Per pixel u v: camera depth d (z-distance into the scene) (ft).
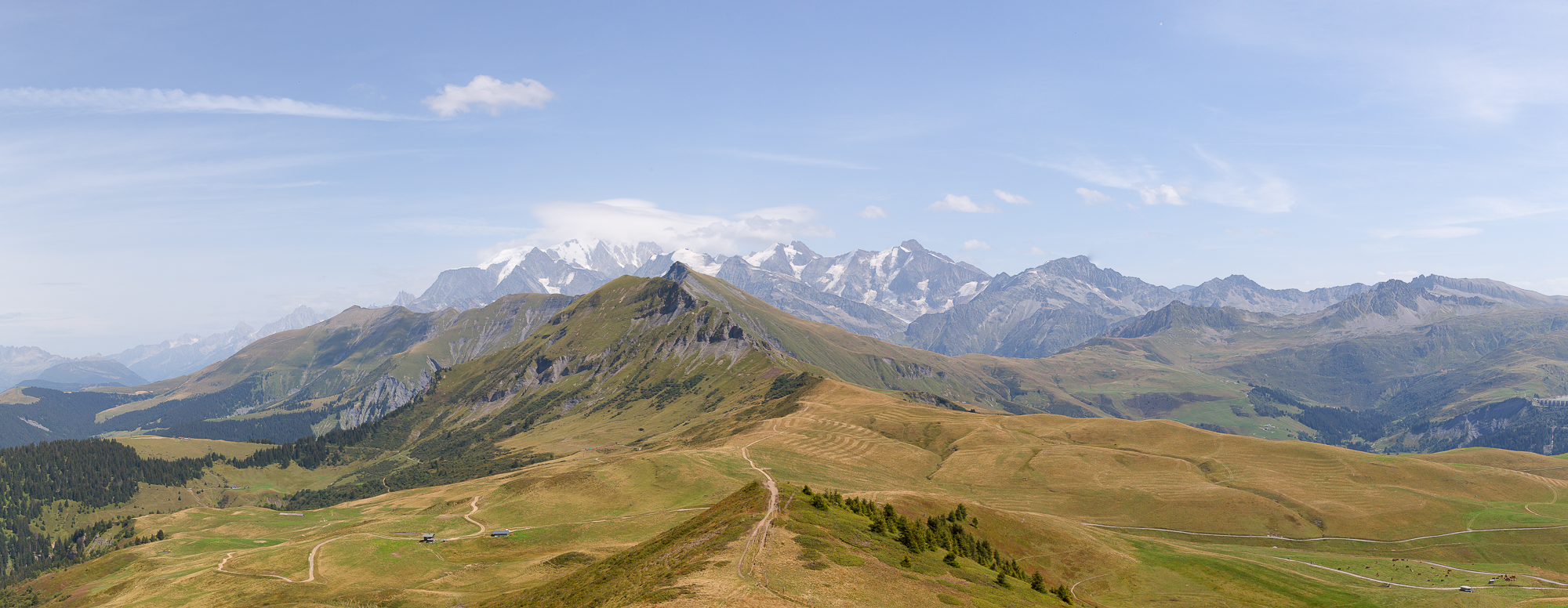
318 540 609.83
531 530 620.90
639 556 350.23
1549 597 471.62
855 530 338.34
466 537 613.93
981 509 540.93
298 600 489.67
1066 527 552.82
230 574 540.93
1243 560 523.29
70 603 598.75
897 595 256.93
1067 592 350.64
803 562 278.05
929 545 358.02
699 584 250.98
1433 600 447.42
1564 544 602.44
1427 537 626.23
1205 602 446.60
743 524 331.77
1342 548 622.54
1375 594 468.34
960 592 274.57
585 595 307.99
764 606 229.25
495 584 491.31
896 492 561.02
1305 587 477.77
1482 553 599.98
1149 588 467.52
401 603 463.83
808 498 397.80
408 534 638.12
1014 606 273.33
